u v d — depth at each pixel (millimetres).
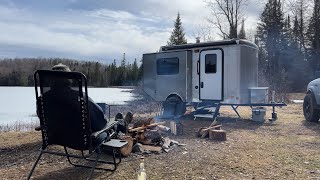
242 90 9828
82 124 3820
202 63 10430
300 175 4301
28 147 5941
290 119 10406
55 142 4039
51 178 4215
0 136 7145
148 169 4570
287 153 5582
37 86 3885
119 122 5285
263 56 37219
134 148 5613
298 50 40875
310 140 6793
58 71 3684
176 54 10797
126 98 19156
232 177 4219
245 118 10664
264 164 4852
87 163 4957
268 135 7465
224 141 6711
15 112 14789
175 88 10875
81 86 3676
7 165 4879
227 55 9875
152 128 6707
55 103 3844
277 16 40188
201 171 4480
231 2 24875
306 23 39219
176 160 5082
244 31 34500
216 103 10195
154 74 11602
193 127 8711
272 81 23875
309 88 9812
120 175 4309
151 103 13477
